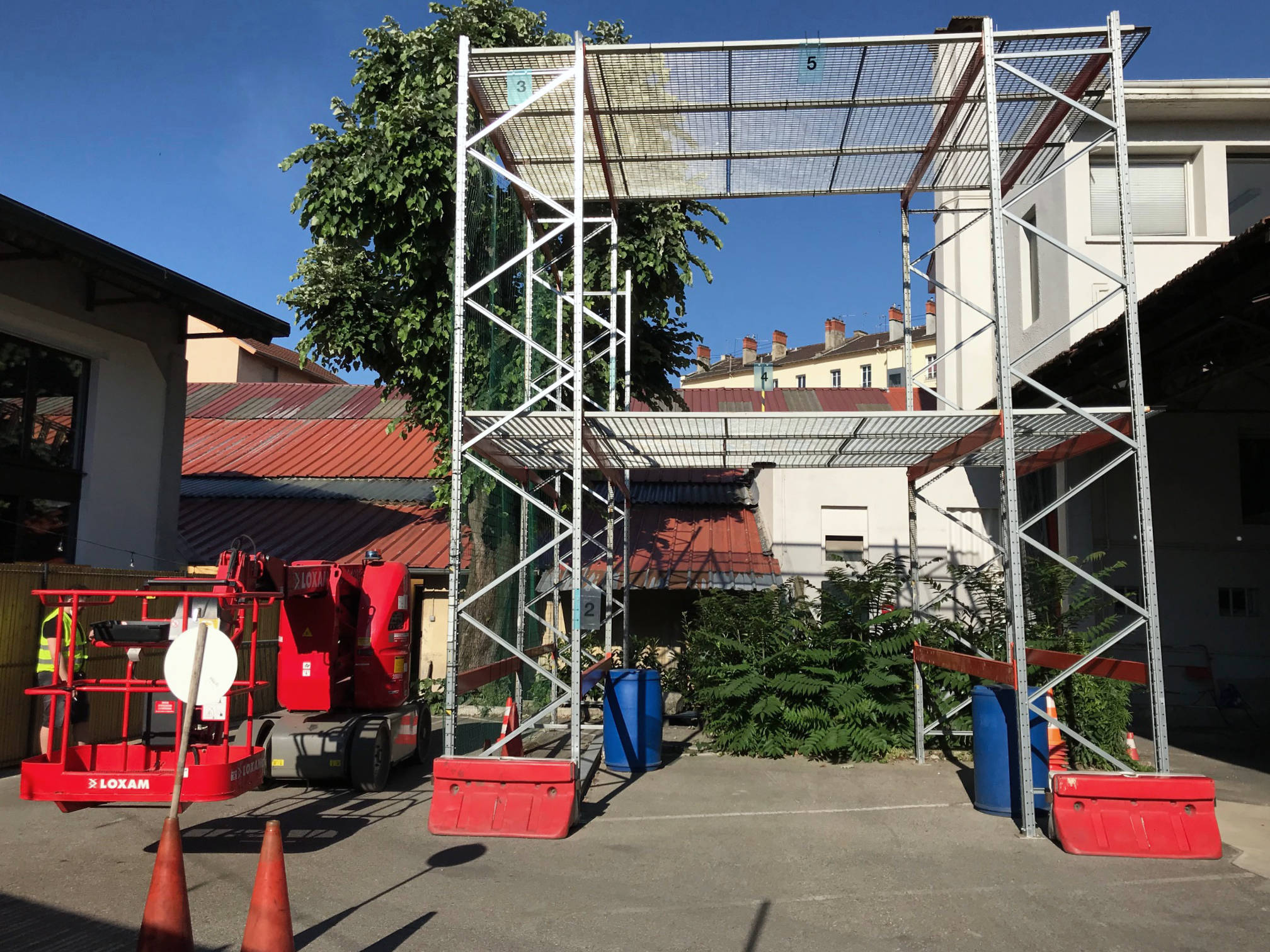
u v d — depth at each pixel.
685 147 9.22
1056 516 15.19
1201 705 14.05
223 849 6.66
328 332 15.23
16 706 9.95
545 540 15.72
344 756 8.55
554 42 15.07
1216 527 14.73
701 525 17.22
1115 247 15.21
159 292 13.19
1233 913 5.30
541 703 13.76
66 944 4.85
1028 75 7.98
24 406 12.47
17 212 10.44
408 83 14.30
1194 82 14.75
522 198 9.95
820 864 6.27
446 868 6.16
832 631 10.90
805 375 57.16
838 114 8.62
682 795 8.40
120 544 13.95
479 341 14.34
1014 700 7.69
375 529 17.03
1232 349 10.45
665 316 16.00
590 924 5.11
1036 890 5.70
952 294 9.44
